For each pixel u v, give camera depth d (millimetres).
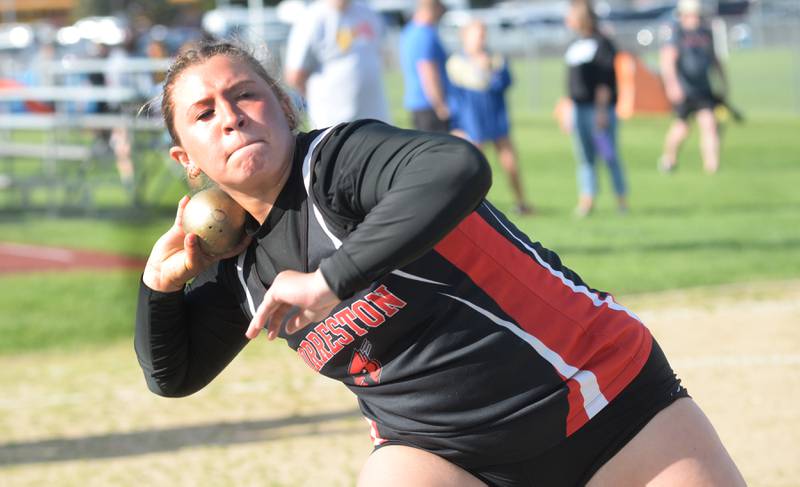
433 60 24141
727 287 18594
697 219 25781
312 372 15117
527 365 5988
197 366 6766
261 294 6180
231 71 5664
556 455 6176
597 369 6113
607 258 21281
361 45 19391
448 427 6078
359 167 5441
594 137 26359
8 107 37656
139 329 6469
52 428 13125
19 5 75750
